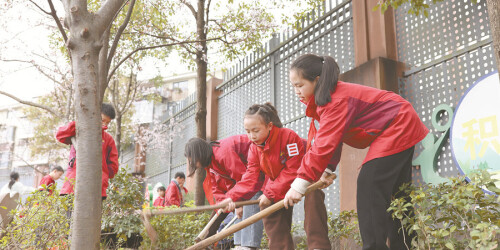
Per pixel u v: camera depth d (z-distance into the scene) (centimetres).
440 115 488
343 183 555
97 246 242
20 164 2761
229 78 994
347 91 227
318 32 684
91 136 250
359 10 589
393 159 219
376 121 226
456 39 483
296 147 289
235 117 955
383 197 216
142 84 1398
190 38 751
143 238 442
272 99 783
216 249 397
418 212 210
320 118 234
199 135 712
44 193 343
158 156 1519
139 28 761
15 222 324
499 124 412
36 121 1833
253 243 309
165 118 1521
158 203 885
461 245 198
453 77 481
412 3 472
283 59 765
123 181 469
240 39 708
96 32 262
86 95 252
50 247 325
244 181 308
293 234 505
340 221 398
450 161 468
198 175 699
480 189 203
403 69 538
